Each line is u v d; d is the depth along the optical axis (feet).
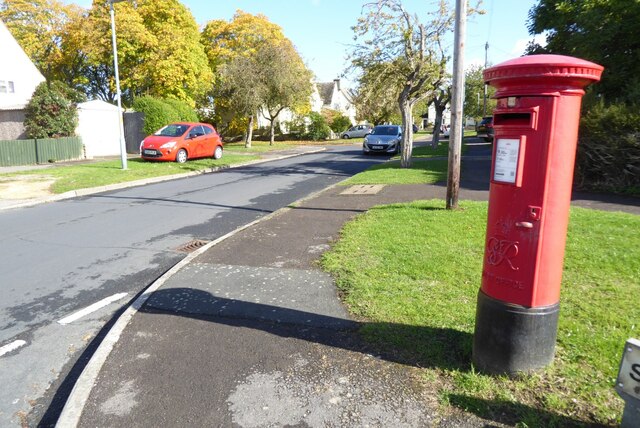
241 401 9.78
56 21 126.31
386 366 10.75
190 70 105.70
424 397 9.56
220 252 20.75
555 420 8.56
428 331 12.09
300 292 15.64
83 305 16.39
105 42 96.84
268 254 20.20
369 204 31.04
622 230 21.24
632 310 12.96
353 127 176.14
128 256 22.11
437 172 46.62
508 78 8.82
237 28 125.39
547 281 9.32
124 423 9.26
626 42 43.96
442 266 16.92
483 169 50.47
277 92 101.71
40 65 125.49
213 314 14.19
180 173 54.39
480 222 23.49
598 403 8.99
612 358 10.47
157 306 14.93
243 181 49.39
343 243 20.93
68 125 71.51
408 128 50.60
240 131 136.46
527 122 8.86
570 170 9.03
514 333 9.50
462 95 25.63
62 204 36.22
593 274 15.76
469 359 10.71
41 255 22.33
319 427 8.87
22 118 75.97
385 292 14.85
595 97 38.78
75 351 13.23
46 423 10.07
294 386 10.22
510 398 9.24
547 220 9.00
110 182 45.57
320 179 50.47
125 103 120.47
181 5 112.98
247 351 11.85
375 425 8.84
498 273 9.58
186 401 9.87
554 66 8.31
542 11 52.49
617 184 34.73
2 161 59.26
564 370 9.96
